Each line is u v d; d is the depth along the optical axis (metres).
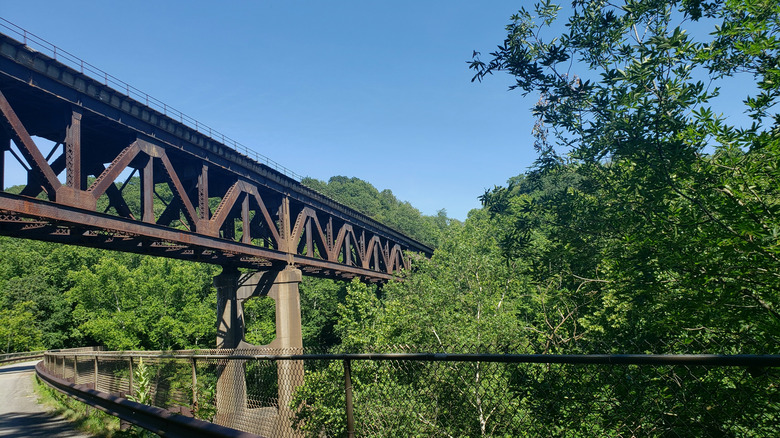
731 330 6.64
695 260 6.65
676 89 7.29
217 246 18.78
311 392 8.27
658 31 8.07
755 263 6.12
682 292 7.22
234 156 20.59
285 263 24.73
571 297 10.15
